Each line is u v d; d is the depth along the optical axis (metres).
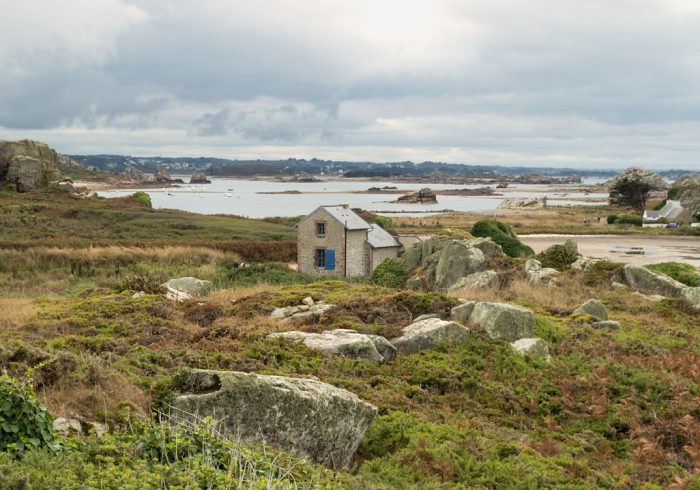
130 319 21.02
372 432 12.98
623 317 26.56
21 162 99.81
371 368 17.31
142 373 14.52
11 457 8.59
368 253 52.25
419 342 19.17
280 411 11.00
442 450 12.32
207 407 10.81
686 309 28.77
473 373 17.52
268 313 23.45
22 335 17.94
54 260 49.12
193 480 8.20
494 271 34.56
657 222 114.44
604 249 72.00
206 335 19.31
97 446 9.39
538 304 28.03
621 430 15.41
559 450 13.72
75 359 13.62
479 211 152.62
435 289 36.06
